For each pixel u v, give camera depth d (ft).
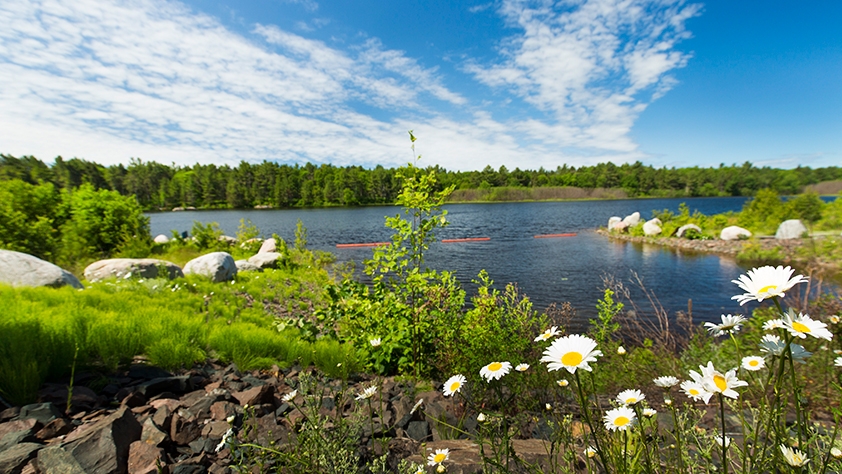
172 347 13.79
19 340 11.26
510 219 148.25
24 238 43.60
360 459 8.05
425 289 16.35
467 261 61.11
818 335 3.31
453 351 14.48
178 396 11.48
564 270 52.42
